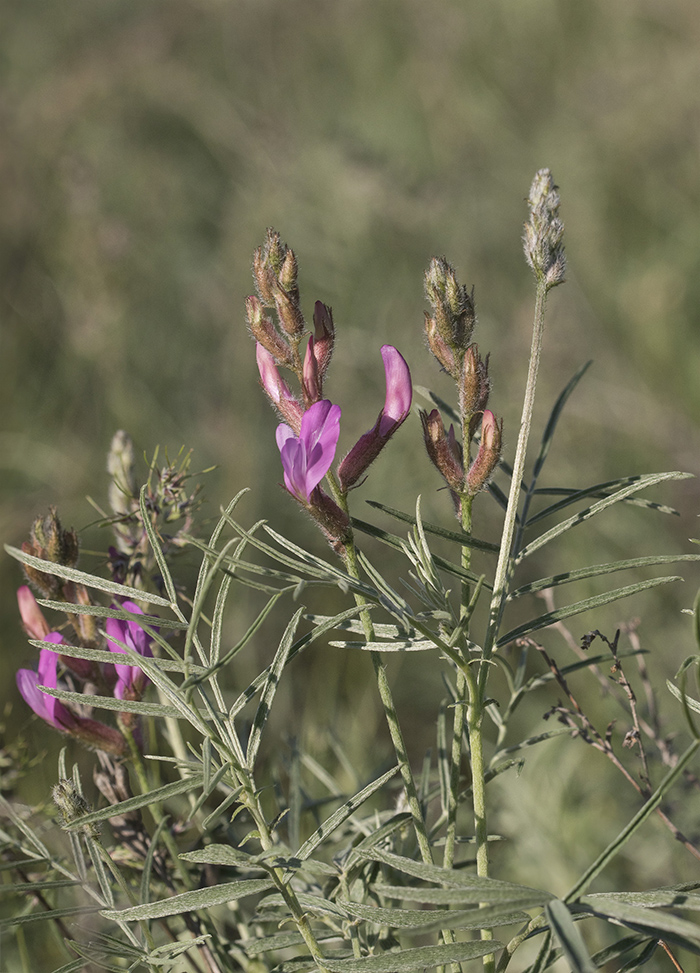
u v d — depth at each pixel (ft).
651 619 17.30
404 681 17.39
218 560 5.86
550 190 6.81
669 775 5.40
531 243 6.75
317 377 7.44
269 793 12.30
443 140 30.66
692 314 24.30
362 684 17.33
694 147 28.43
